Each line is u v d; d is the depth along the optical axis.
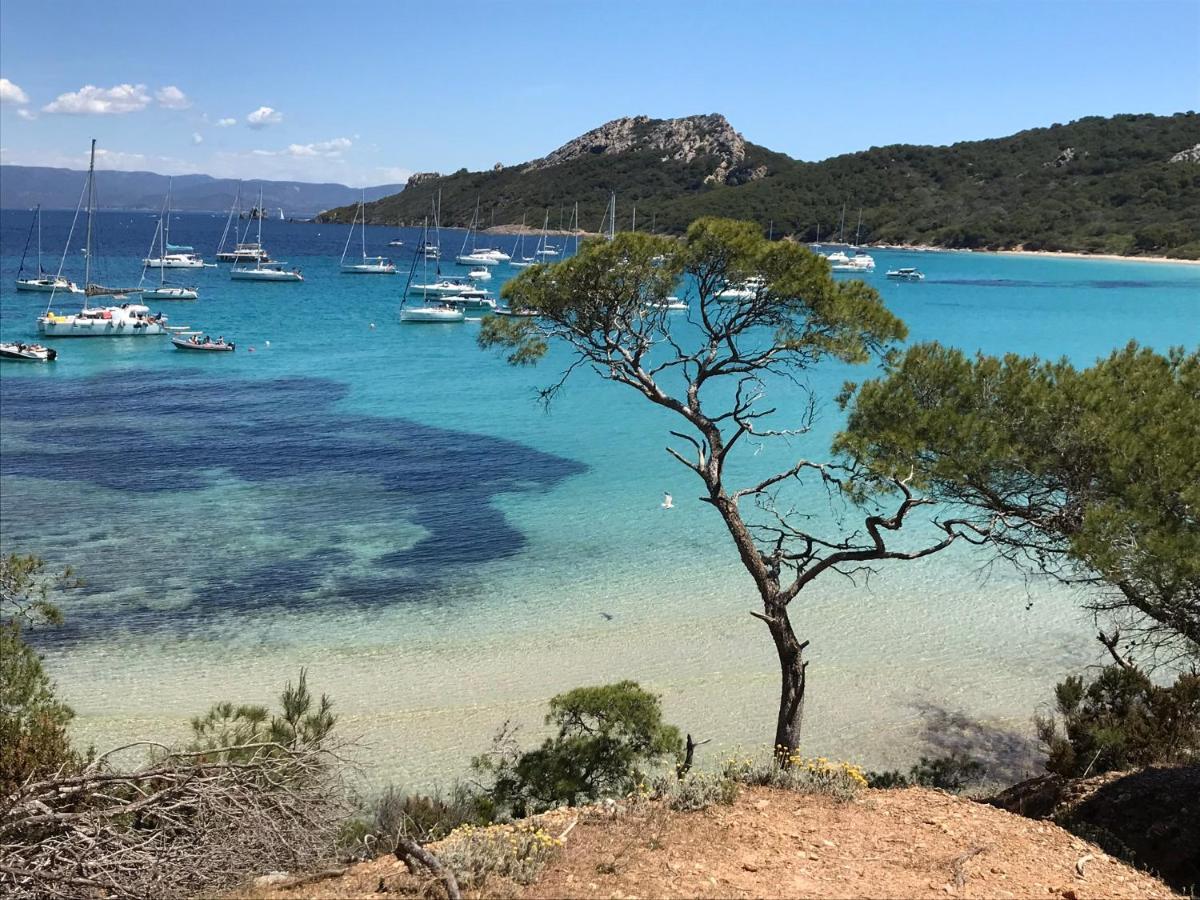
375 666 20.86
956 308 106.19
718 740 17.89
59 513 31.08
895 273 146.88
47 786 8.02
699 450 14.80
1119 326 88.94
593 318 14.94
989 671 21.34
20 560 13.41
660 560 28.25
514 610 24.25
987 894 7.01
